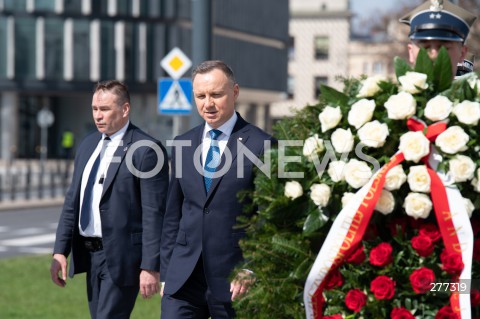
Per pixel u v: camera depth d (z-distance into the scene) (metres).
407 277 6.24
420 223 6.29
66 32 84.00
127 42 85.44
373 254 6.20
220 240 8.34
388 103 6.29
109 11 84.75
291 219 6.66
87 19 84.44
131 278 9.73
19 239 29.31
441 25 7.53
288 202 6.57
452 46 7.57
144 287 9.57
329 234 6.26
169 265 8.64
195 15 20.58
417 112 6.32
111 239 9.71
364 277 6.35
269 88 112.06
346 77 6.75
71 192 10.04
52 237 29.98
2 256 24.61
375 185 6.17
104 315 9.77
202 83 8.37
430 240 6.12
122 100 9.90
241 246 6.90
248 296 6.70
